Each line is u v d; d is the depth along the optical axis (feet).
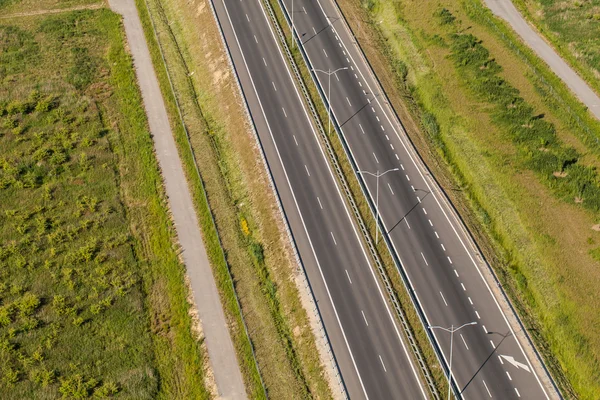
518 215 313.94
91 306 294.46
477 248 301.84
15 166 350.64
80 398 266.16
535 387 258.78
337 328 275.80
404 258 298.76
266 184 327.26
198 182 341.41
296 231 307.99
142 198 338.95
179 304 296.30
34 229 325.01
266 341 278.87
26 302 294.87
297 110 359.87
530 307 286.87
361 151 340.80
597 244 301.63
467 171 333.62
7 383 269.64
